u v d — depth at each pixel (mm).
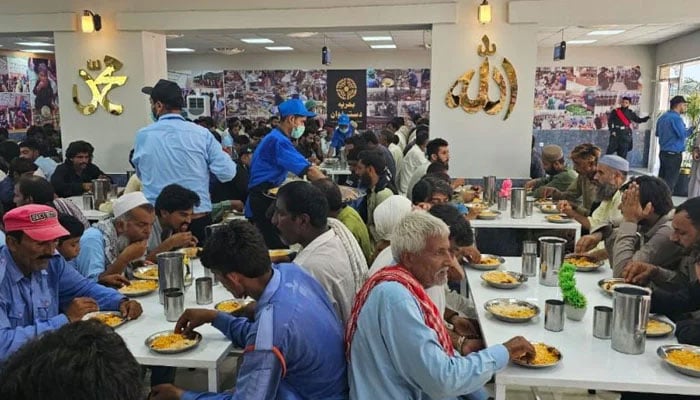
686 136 9820
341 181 8328
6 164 5441
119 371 830
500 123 6121
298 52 15359
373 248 3785
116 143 6734
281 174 4328
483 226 4430
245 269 1736
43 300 2156
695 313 2334
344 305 2217
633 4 5766
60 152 8539
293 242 2316
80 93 6703
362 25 6184
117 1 6492
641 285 2623
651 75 13453
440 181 3566
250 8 6336
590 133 13992
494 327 2314
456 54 6062
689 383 1823
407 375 1736
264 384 1657
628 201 2869
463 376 1721
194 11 6410
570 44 13148
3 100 13516
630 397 2285
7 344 1855
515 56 5996
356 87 15328
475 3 5961
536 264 3045
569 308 2387
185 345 2113
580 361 1986
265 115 15766
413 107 15234
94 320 935
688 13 5707
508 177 6191
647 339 2182
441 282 1890
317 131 10219
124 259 2789
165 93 3662
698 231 2369
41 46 13000
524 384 1878
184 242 2990
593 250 3588
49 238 2016
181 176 3648
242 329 2166
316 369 1757
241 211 4945
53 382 786
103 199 5133
